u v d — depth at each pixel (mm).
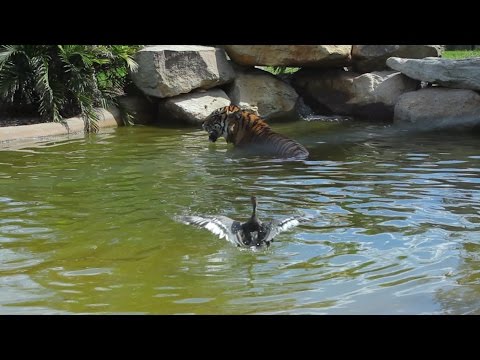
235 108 11078
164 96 13055
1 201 7340
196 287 4996
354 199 7320
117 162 9508
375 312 4559
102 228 6375
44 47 12703
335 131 12375
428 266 5379
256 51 13797
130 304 4715
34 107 13133
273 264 5438
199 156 10031
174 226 6410
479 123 12391
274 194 7562
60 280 5152
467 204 7094
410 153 10070
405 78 13781
